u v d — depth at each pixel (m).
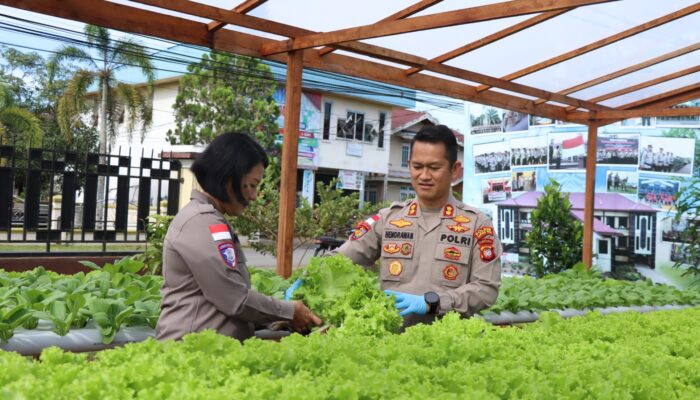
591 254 9.59
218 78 22.17
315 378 1.80
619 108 9.47
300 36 5.98
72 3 5.08
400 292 3.02
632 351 2.40
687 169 11.20
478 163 14.08
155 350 1.88
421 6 5.87
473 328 2.51
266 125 22.80
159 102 27.28
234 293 2.48
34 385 1.45
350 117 28.14
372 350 2.13
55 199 16.25
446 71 6.99
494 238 3.24
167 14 5.78
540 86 8.49
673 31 6.94
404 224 3.35
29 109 30.06
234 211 2.66
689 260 10.66
